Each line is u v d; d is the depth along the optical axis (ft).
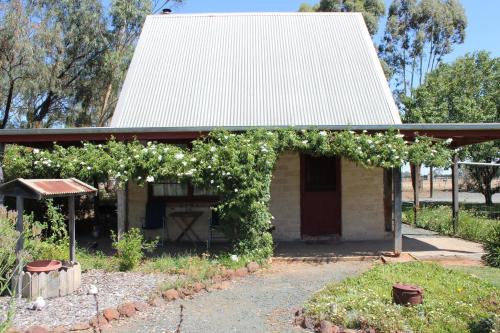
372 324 17.57
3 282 21.83
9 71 72.08
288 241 39.78
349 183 40.29
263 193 31.01
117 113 42.88
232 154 30.50
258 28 54.24
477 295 22.27
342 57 49.19
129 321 19.54
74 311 20.35
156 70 47.88
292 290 24.68
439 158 31.94
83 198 49.37
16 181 21.93
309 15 56.18
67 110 90.33
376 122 40.91
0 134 33.55
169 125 41.06
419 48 136.15
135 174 31.68
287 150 33.53
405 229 48.37
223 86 45.68
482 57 79.00
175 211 39.32
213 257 31.68
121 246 28.68
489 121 74.64
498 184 91.76
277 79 46.37
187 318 20.01
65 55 84.38
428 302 20.48
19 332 16.92
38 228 24.50
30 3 78.74
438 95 78.69
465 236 40.93
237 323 19.40
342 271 29.25
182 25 55.01
